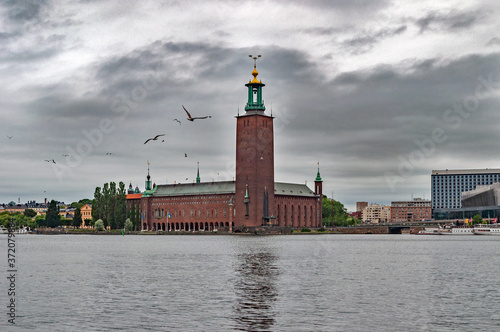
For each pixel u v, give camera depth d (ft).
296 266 288.30
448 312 166.30
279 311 167.22
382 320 156.66
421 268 281.33
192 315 162.40
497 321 155.94
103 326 151.12
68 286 214.48
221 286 212.84
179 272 260.42
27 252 414.62
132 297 189.26
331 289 205.77
